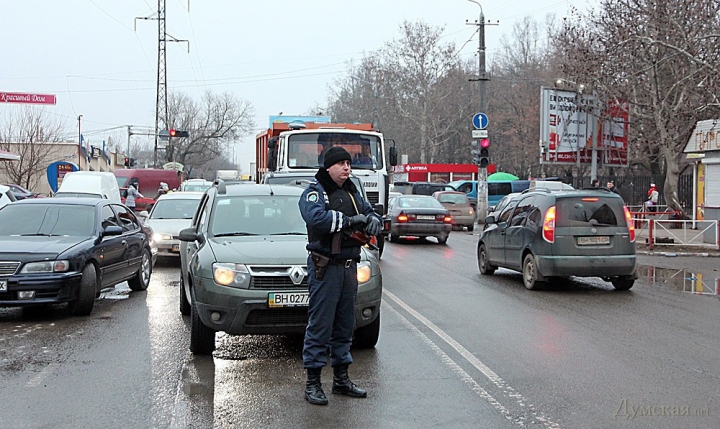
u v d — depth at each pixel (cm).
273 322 696
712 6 2434
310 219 562
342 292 586
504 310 1019
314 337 579
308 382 584
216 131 7819
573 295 1170
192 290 737
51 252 931
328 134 1783
